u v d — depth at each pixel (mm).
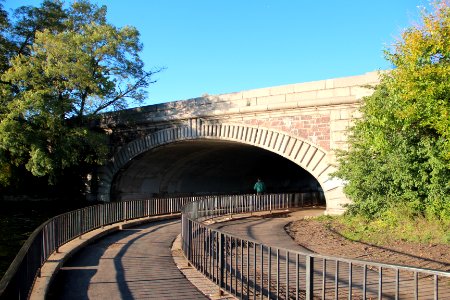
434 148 13898
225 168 41781
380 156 16094
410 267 4590
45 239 10305
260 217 22844
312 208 29500
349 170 17641
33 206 30156
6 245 16875
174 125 28656
